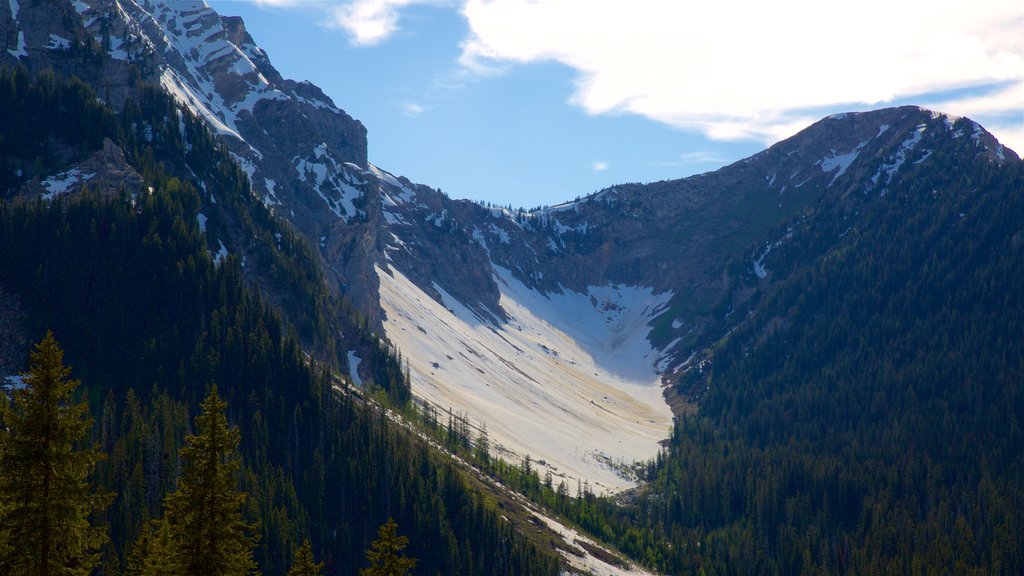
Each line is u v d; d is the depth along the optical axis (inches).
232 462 2143.2
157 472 6053.2
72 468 1931.6
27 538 1877.5
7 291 7298.2
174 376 7313.0
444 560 6919.3
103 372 7140.8
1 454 1877.5
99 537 1988.2
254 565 2203.5
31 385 1918.1
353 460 7249.0
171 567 2105.1
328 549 6550.2
